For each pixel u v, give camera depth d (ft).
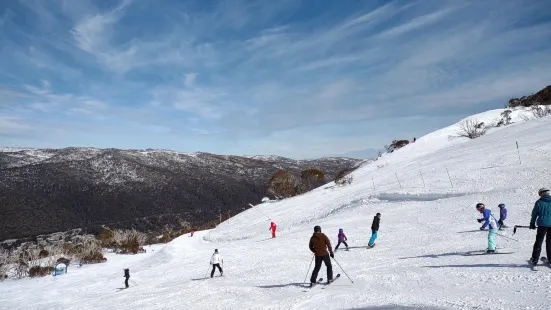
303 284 35.81
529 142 106.22
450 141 174.19
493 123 175.11
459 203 73.00
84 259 131.54
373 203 95.71
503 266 30.58
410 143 190.08
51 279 100.73
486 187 78.28
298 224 107.76
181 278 57.31
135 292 50.55
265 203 174.60
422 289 27.81
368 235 62.08
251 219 144.15
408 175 115.85
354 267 40.11
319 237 34.12
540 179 73.20
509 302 22.20
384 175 139.74
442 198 82.64
